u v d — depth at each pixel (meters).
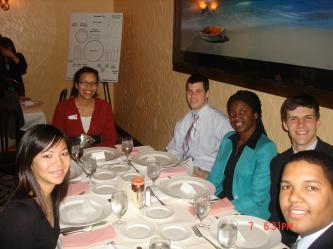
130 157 2.41
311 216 1.04
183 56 3.72
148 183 1.98
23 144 1.33
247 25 2.72
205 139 2.81
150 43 4.70
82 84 3.02
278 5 2.40
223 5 2.98
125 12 5.63
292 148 1.95
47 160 1.34
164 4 4.19
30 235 1.28
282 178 1.11
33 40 5.91
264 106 2.65
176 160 2.39
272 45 2.49
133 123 5.58
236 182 2.17
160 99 4.54
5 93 3.44
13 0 5.66
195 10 3.40
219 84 3.20
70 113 3.07
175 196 1.77
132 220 1.57
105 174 2.11
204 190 1.88
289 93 2.36
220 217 1.61
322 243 1.06
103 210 1.61
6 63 4.76
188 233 1.47
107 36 5.46
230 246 1.32
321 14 2.08
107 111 3.20
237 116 2.16
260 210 2.01
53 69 6.13
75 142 2.67
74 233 1.45
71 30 5.60
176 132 3.00
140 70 5.14
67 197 1.71
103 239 1.39
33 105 4.02
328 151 1.85
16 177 1.36
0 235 1.27
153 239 1.31
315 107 1.84
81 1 6.03
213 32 3.16
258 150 2.08
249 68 2.75
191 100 2.78
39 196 1.35
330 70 2.06
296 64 2.30
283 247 1.40
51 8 5.89
